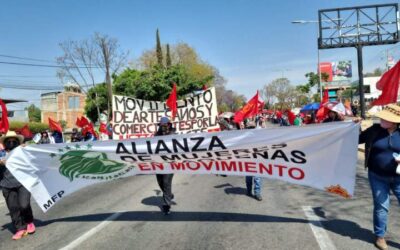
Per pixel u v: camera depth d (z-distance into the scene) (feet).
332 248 18.28
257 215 24.57
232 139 22.09
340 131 20.34
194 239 20.53
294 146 21.12
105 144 23.63
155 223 23.79
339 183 20.56
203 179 39.45
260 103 72.28
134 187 36.78
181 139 22.76
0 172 30.42
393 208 24.88
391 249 17.87
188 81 109.70
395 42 123.24
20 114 192.54
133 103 34.27
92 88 146.30
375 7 123.75
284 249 18.49
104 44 120.26
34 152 23.31
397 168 17.13
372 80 228.43
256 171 22.33
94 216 26.30
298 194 30.40
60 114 246.27
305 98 281.74
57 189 24.03
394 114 17.34
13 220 22.44
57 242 21.17
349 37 124.98
